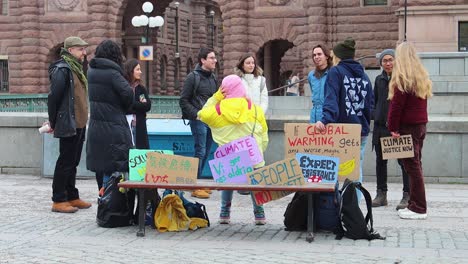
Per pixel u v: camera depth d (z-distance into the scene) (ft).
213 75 59.00
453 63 90.48
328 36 172.96
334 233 42.55
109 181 45.06
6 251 38.11
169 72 273.54
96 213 49.62
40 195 57.52
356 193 42.11
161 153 42.70
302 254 37.60
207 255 37.37
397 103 46.26
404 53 46.70
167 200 43.78
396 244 40.06
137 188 42.55
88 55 190.29
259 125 46.01
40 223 45.85
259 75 56.49
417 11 148.87
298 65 207.62
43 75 194.59
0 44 196.03
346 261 36.04
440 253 37.76
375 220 47.42
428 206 52.75
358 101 45.42
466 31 147.74
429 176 64.90
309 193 40.81
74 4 191.21
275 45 214.07
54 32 192.85
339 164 42.93
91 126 47.85
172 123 67.36
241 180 42.52
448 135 64.39
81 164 67.82
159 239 41.39
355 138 42.75
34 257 36.81
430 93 46.85
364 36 171.01
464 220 47.39
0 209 51.01
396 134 46.73
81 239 41.27
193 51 302.66
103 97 47.34
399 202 54.95
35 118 69.87
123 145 47.55
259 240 41.22
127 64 57.06
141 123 57.67
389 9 169.17
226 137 45.55
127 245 39.83
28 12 193.06
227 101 45.42
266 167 41.75
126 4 189.98
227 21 180.34
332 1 172.14
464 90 89.61
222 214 46.03
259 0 177.88
